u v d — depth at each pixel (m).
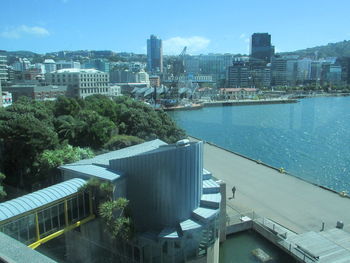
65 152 33.50
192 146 22.91
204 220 22.48
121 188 23.03
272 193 37.38
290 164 60.09
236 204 33.97
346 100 171.75
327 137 84.94
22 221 18.30
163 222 23.16
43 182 31.22
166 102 175.25
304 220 30.25
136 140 44.03
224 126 106.38
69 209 20.95
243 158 55.00
